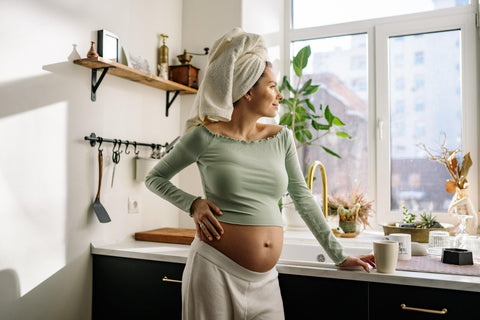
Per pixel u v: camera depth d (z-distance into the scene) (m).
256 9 2.50
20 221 1.57
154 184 1.38
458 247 1.67
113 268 1.86
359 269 1.43
